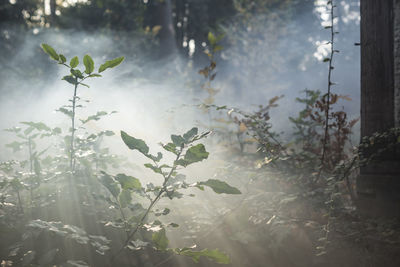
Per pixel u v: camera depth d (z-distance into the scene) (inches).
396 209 132.6
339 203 133.6
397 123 138.6
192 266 99.1
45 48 86.5
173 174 82.7
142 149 79.7
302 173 141.2
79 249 94.6
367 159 127.6
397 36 139.4
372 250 104.0
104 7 493.4
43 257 81.3
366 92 147.1
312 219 118.1
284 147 147.6
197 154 78.0
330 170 146.0
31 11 587.5
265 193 129.6
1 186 99.3
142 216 87.2
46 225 78.4
